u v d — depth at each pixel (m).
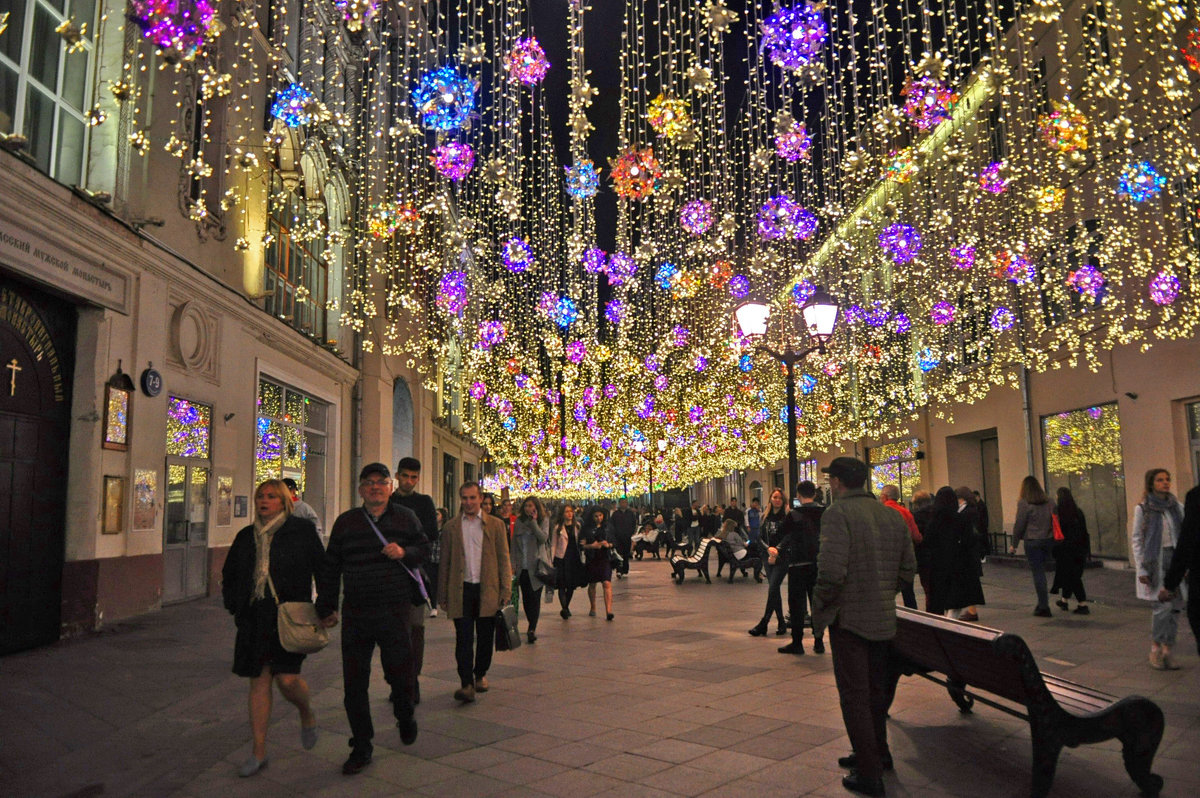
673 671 7.87
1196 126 14.49
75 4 10.43
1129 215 16.41
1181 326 15.34
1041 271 19.06
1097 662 7.79
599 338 29.94
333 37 19.75
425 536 5.64
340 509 21.55
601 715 6.16
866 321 24.55
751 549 18.66
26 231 8.92
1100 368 17.77
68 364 10.23
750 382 30.20
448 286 20.19
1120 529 17.33
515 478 46.22
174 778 4.78
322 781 4.72
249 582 5.03
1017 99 19.17
